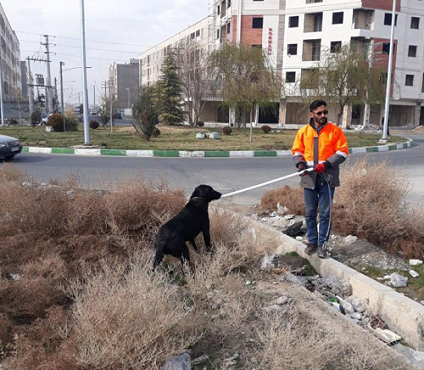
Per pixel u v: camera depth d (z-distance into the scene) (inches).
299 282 171.8
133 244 187.5
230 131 1103.6
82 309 111.7
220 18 1988.2
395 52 1724.9
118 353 99.2
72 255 179.3
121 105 4047.7
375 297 157.8
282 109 1808.6
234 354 116.9
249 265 185.3
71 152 649.0
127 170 461.4
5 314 131.7
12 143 539.5
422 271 190.7
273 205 284.4
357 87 1126.4
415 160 600.4
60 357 102.3
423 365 125.1
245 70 999.6
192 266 176.4
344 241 218.4
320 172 182.5
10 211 200.4
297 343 110.0
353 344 120.6
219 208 234.1
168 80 1583.4
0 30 2620.6
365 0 1626.5
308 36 1729.8
